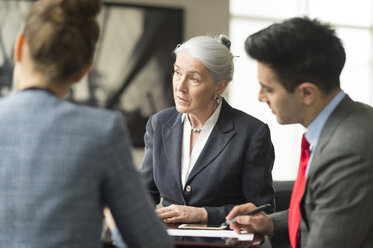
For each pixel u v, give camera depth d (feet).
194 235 5.54
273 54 4.68
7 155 3.51
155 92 17.10
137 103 17.02
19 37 3.81
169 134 7.32
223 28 17.72
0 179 3.50
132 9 16.84
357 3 21.11
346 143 4.50
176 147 7.18
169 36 17.11
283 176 20.27
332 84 4.77
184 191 7.02
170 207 6.54
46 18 3.67
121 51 16.85
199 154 7.05
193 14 17.49
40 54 3.64
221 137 7.02
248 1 19.80
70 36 3.67
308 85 4.70
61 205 3.44
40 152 3.50
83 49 3.75
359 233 4.48
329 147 4.58
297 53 4.65
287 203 8.53
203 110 7.04
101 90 16.75
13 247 3.45
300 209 4.94
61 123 3.57
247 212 6.07
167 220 6.36
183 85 6.82
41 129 3.53
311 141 4.98
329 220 4.47
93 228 3.59
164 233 3.96
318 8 20.68
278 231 5.76
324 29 4.78
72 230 3.46
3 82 15.92
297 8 20.34
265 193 6.90
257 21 19.88
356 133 4.53
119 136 3.68
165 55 17.11
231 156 6.89
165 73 17.13
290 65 4.67
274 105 4.89
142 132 17.07
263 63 4.78
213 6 17.62
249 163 6.90
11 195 3.48
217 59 6.73
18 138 3.53
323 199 4.56
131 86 16.96
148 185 7.51
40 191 3.45
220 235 5.53
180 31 17.16
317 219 4.57
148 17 16.97
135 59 16.93
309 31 4.71
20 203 3.45
